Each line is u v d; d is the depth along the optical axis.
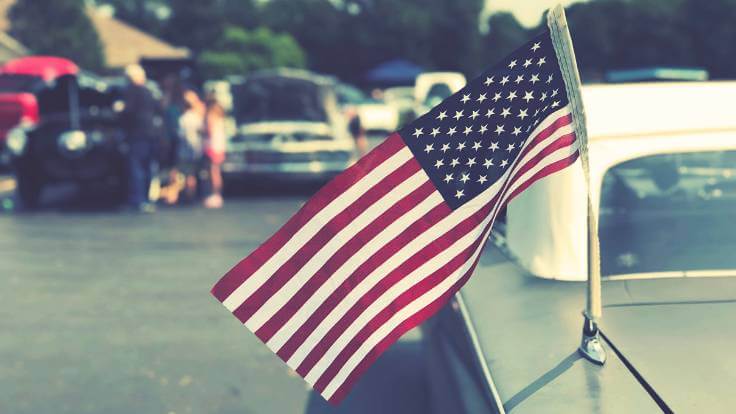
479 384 2.65
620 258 2.97
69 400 5.36
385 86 65.38
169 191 15.05
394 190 2.70
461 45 107.69
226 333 6.83
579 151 2.58
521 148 2.64
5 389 5.55
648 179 3.12
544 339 2.58
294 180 15.13
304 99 15.67
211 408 5.23
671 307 2.63
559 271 3.01
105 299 7.90
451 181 2.68
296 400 5.36
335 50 112.19
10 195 15.98
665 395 2.15
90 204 14.83
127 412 5.16
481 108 2.63
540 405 2.22
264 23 114.69
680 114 3.31
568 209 3.02
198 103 15.69
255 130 15.11
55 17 64.62
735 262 2.94
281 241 2.71
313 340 2.73
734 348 2.35
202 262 9.57
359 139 19.09
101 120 14.23
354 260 2.72
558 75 2.57
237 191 16.08
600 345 2.44
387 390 5.48
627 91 3.48
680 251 2.98
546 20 2.54
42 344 6.53
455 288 2.71
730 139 3.18
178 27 107.62
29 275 8.95
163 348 6.43
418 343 6.52
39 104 14.92
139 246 10.59
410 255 2.71
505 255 3.40
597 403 2.18
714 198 3.12
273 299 2.72
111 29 71.31
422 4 112.06
